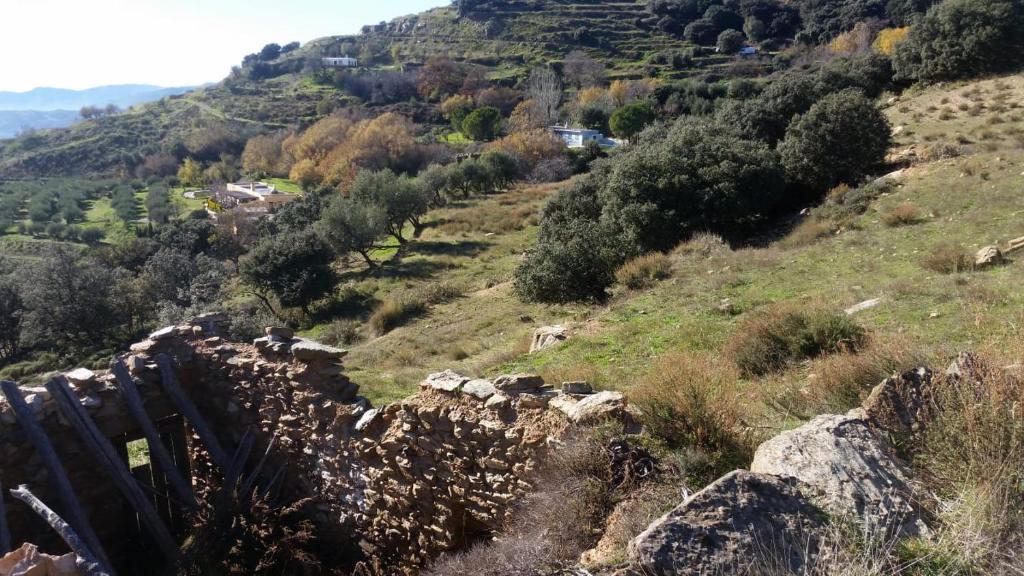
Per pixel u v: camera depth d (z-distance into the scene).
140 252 50.22
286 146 89.25
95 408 7.98
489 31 129.00
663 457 4.67
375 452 7.05
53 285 34.25
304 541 7.43
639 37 112.69
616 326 11.62
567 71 98.75
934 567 2.92
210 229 53.53
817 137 22.06
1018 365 4.40
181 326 9.40
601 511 4.28
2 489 7.21
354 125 85.31
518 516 5.01
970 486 3.39
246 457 8.30
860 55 39.53
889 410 4.17
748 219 19.91
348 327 25.42
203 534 7.56
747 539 2.97
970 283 9.25
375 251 40.75
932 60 32.44
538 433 5.41
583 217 21.73
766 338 7.95
